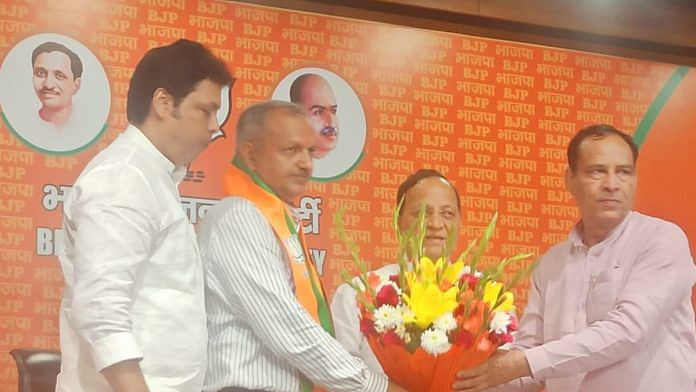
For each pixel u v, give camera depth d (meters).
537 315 3.15
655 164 3.35
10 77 2.72
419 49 3.18
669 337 3.05
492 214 3.17
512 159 3.22
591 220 3.21
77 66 2.79
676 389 3.02
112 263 1.98
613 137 3.29
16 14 2.74
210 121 2.32
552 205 3.23
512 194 3.20
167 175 2.23
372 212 3.04
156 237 2.12
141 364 2.08
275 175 2.69
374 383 2.25
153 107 2.24
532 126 3.27
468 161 3.18
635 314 2.99
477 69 3.24
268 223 2.43
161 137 2.25
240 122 2.73
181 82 2.27
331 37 3.08
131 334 1.98
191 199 2.84
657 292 3.04
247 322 2.31
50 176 2.72
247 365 2.27
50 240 2.70
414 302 2.12
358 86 3.09
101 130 2.79
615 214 3.20
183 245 2.18
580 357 2.93
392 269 3.02
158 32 2.89
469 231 3.14
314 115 3.03
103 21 2.83
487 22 3.28
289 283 2.40
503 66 3.27
